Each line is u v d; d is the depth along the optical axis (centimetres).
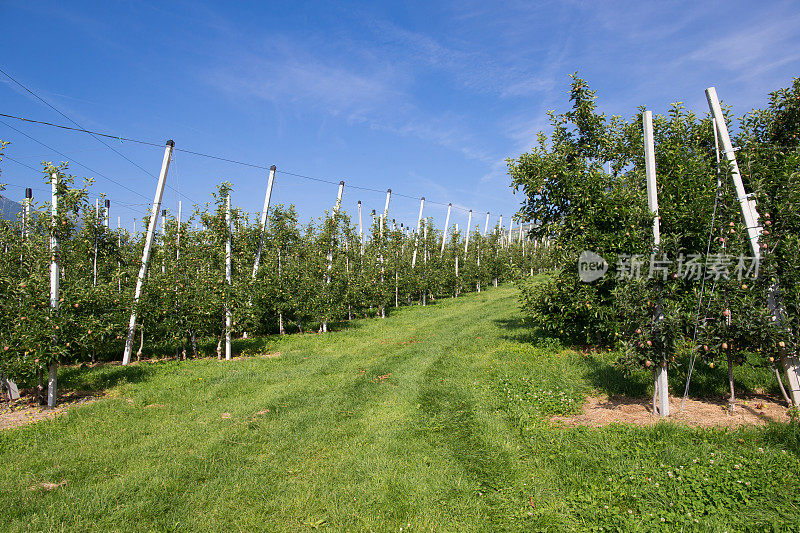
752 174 627
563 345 1038
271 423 632
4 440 563
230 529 384
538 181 1014
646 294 571
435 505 409
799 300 550
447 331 1392
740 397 625
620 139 1068
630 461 448
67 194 731
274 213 1659
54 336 685
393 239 2292
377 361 1029
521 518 380
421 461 498
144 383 853
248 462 511
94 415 662
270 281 1418
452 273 2669
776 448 441
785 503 351
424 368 924
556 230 1020
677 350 558
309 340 1333
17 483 449
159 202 1107
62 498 422
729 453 436
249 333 1422
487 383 785
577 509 384
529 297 1083
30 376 737
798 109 798
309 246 1653
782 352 554
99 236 1214
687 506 363
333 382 854
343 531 377
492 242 3303
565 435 536
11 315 691
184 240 1335
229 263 1187
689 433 496
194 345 1142
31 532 370
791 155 639
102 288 797
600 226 949
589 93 1038
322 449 545
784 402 587
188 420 646
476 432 573
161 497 431
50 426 614
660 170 855
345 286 1722
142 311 1047
